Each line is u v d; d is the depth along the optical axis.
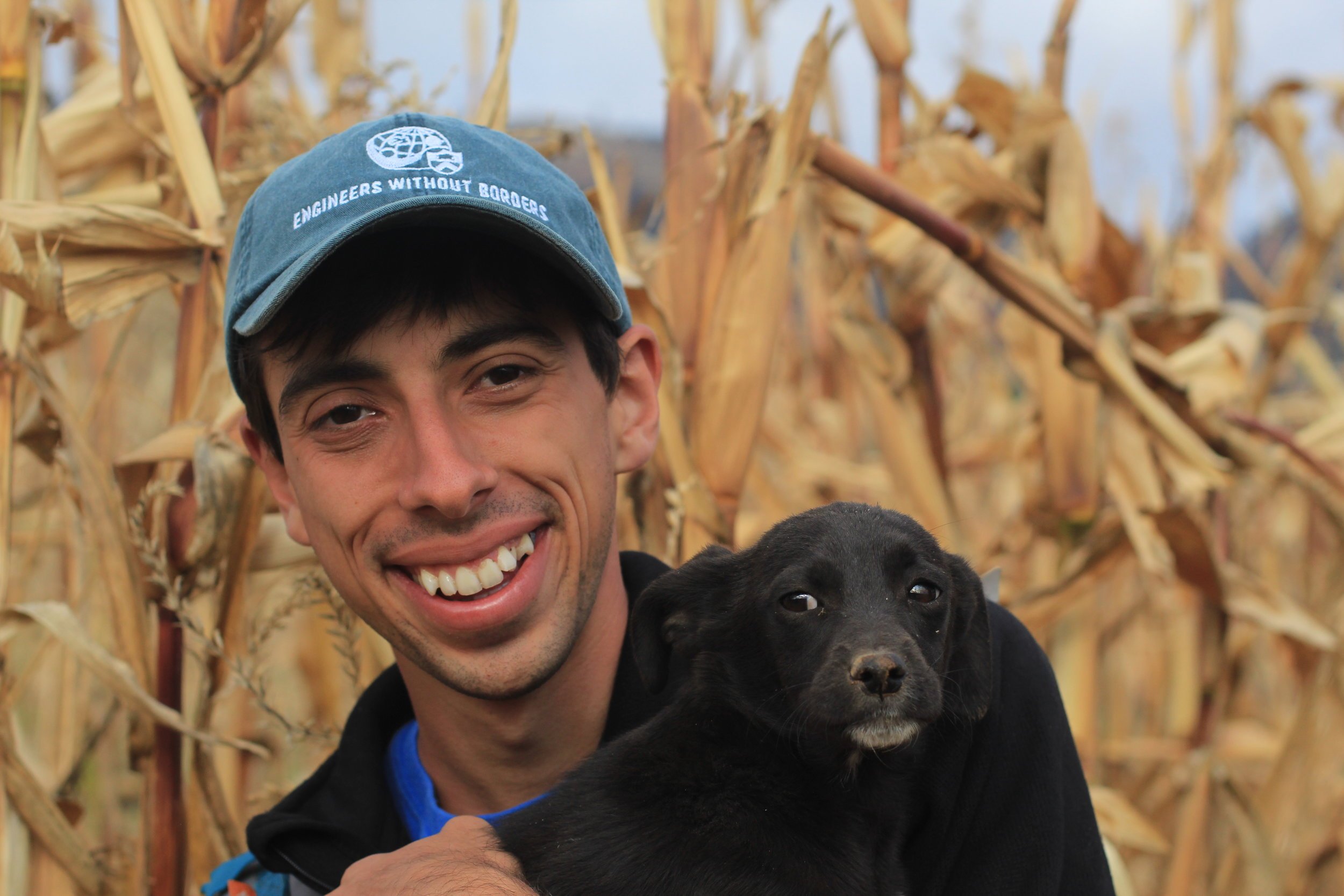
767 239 1.38
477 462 1.12
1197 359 1.53
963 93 1.60
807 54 1.37
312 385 1.12
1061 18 1.56
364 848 1.15
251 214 1.15
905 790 1.17
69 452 1.30
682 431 1.37
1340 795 1.63
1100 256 1.64
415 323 1.11
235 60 1.35
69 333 1.49
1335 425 1.79
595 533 1.15
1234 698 1.82
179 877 1.31
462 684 1.13
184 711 1.44
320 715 1.51
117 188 1.49
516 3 1.38
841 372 2.27
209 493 1.28
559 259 1.12
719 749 1.16
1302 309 1.87
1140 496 1.50
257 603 1.42
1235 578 1.56
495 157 1.14
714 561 1.21
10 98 1.31
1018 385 2.38
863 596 1.16
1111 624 1.85
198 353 1.33
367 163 1.12
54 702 1.60
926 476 1.64
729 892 1.12
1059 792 1.14
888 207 1.45
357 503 1.13
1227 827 1.56
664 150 1.42
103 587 1.37
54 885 1.31
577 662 1.17
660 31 1.41
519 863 1.11
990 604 1.22
